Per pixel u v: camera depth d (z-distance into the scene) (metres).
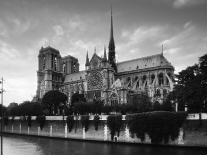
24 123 133.62
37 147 85.81
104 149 77.25
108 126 93.44
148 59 168.75
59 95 163.88
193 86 78.94
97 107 124.88
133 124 85.62
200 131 73.31
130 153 69.12
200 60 81.69
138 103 125.88
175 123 77.12
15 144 94.25
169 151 70.19
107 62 166.12
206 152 68.00
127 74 171.12
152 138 80.50
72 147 83.44
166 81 153.75
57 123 114.44
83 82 191.88
